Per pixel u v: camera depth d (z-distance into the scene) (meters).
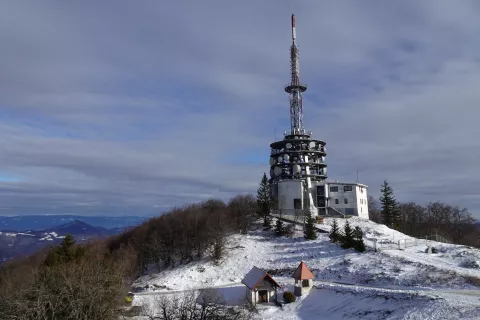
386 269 62.62
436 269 57.94
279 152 125.38
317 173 125.38
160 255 88.62
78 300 32.12
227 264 79.94
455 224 155.50
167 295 60.50
